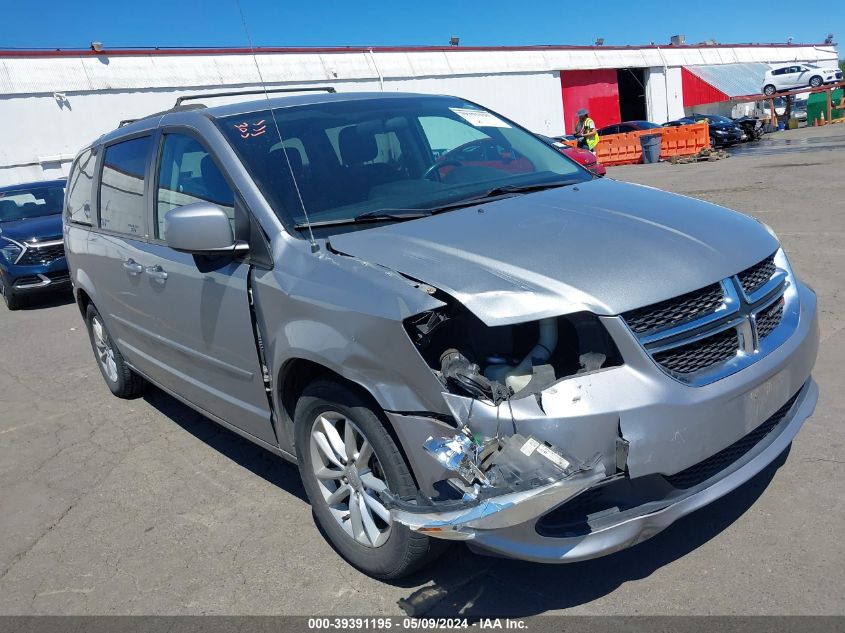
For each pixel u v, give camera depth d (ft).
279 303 10.05
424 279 8.66
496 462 7.78
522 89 114.32
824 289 20.93
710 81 139.13
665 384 8.24
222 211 10.61
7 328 30.42
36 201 38.17
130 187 14.64
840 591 8.91
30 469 15.46
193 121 12.75
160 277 12.94
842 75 127.44
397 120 13.24
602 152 86.63
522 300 8.20
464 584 9.87
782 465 11.85
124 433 16.81
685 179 53.98
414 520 8.02
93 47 75.56
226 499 13.12
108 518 12.94
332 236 10.20
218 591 10.44
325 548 11.18
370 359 8.77
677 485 8.58
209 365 12.35
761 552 9.78
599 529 8.13
